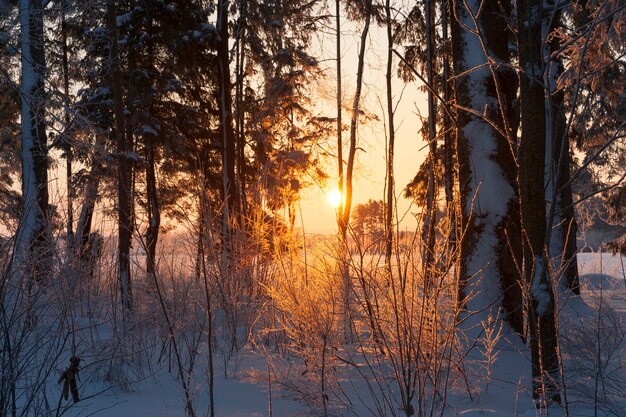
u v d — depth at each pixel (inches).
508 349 274.4
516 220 334.3
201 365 288.8
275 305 309.3
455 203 191.8
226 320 323.9
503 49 349.7
